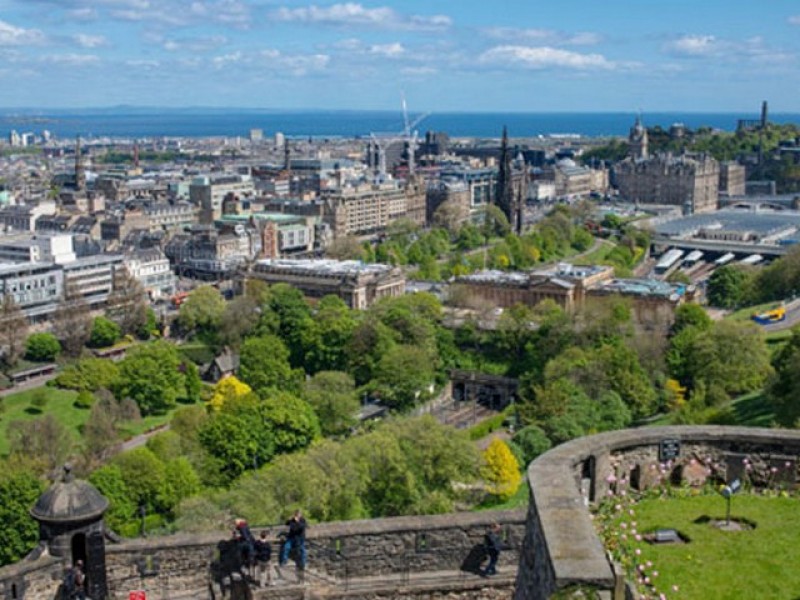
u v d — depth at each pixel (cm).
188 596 4581
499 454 16138
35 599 4384
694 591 3566
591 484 4428
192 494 15850
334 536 4600
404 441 15312
